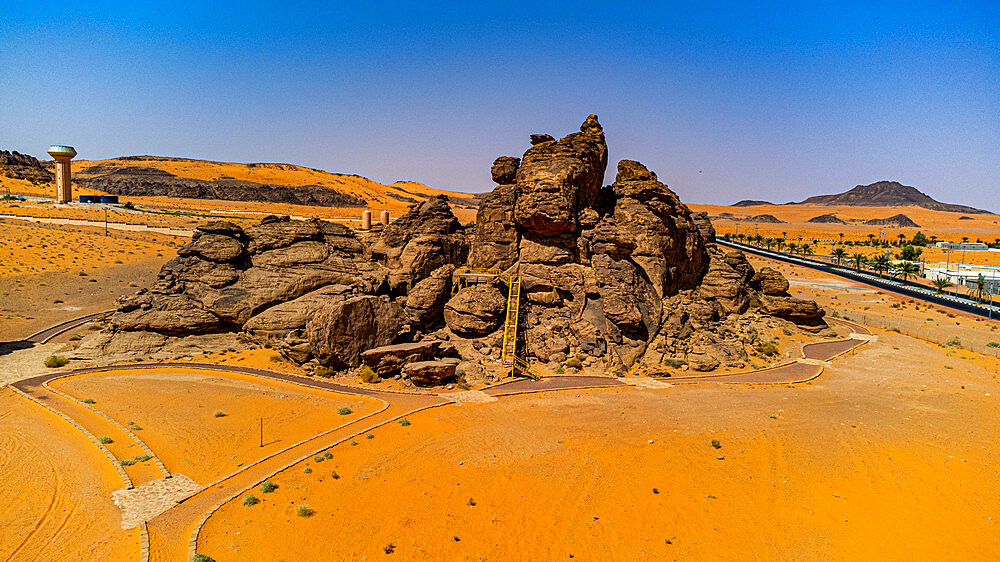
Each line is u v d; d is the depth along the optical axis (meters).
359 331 47.53
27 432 31.88
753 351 58.06
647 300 56.81
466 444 33.31
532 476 29.55
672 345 55.78
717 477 30.31
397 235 61.16
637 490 28.58
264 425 34.56
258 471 28.48
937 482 30.50
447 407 39.91
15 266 72.94
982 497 29.02
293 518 24.45
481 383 45.66
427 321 54.94
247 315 52.03
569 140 62.53
